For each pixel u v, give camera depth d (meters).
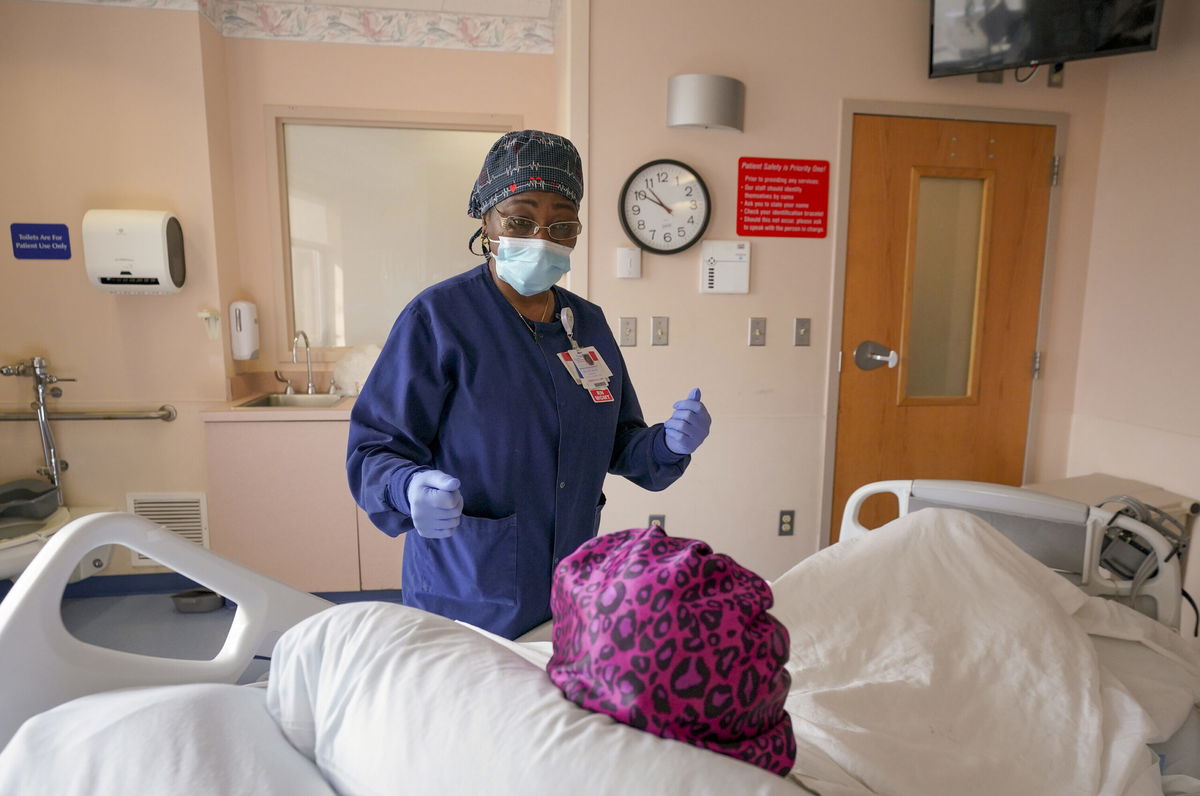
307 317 3.12
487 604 1.17
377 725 0.62
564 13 2.52
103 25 2.61
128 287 2.62
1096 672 1.13
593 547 0.66
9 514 2.51
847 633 1.17
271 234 3.01
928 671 1.09
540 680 0.63
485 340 1.17
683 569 0.55
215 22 2.79
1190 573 2.38
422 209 3.13
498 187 1.13
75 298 2.74
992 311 2.73
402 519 1.07
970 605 1.24
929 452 2.75
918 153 2.58
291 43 2.92
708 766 0.51
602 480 1.28
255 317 2.93
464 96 3.05
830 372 2.63
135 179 2.70
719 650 0.54
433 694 0.62
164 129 2.68
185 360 2.81
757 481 2.66
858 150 2.54
